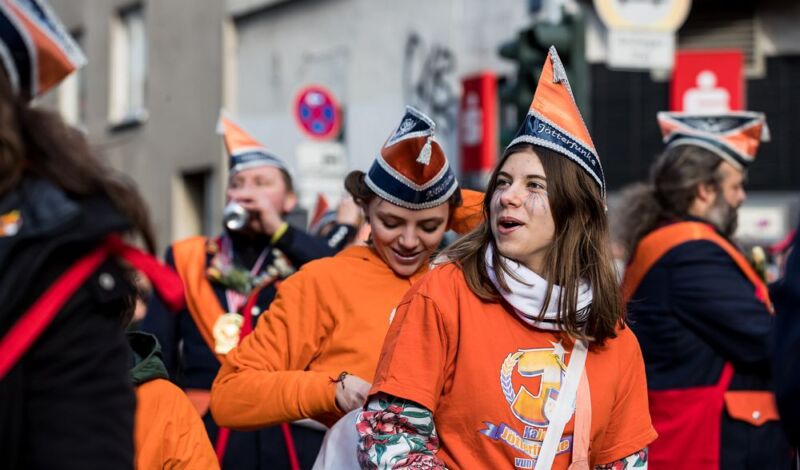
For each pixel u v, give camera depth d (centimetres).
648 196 470
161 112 1825
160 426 287
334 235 574
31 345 175
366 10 1403
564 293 271
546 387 270
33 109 192
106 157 197
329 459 304
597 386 276
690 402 430
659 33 859
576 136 281
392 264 349
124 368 188
